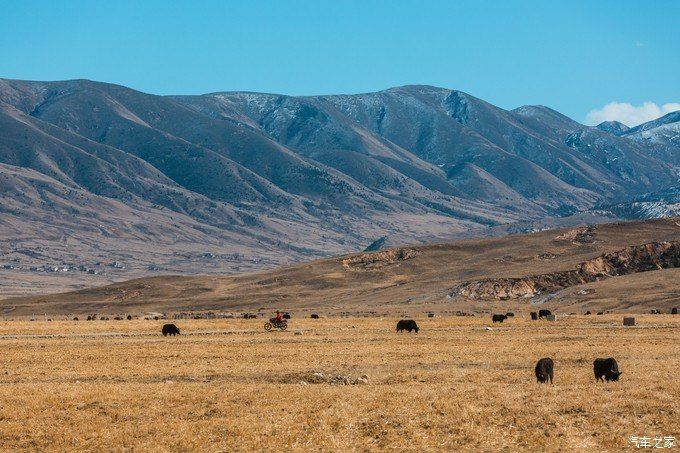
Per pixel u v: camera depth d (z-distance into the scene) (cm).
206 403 5794
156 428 4969
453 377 7112
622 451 4209
